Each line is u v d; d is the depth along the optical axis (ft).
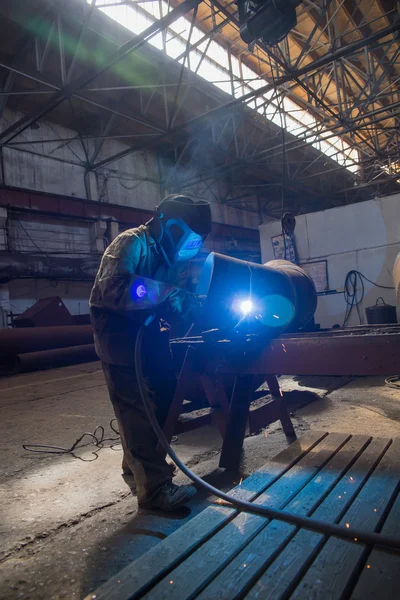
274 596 3.85
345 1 33.83
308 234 34.73
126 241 6.37
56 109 38.19
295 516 5.14
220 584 4.09
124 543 5.85
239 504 5.58
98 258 39.58
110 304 6.12
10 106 36.65
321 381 16.84
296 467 6.90
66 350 29.09
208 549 4.72
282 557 4.46
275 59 25.32
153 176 50.06
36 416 14.37
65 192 40.34
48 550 5.82
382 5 35.29
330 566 4.22
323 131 38.65
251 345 7.88
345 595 3.83
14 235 36.40
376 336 6.41
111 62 25.35
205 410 12.00
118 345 6.51
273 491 6.02
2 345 26.66
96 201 41.86
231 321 7.41
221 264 7.57
